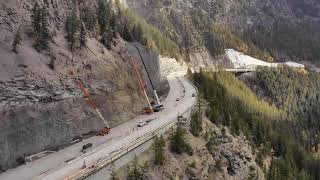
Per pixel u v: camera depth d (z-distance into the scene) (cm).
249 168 8075
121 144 6188
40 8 6569
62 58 6506
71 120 6225
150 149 6309
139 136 6556
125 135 6719
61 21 7119
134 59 8994
